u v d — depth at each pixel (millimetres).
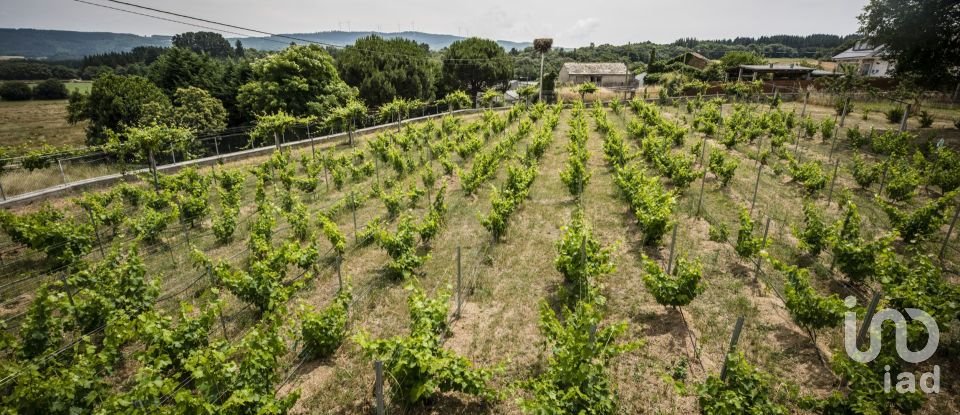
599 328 8523
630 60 125750
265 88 34406
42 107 65562
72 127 51125
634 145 26656
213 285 10031
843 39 161125
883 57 28203
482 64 60000
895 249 11609
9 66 86750
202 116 30781
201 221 15664
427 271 11102
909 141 22688
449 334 8453
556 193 17234
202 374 5504
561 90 62250
